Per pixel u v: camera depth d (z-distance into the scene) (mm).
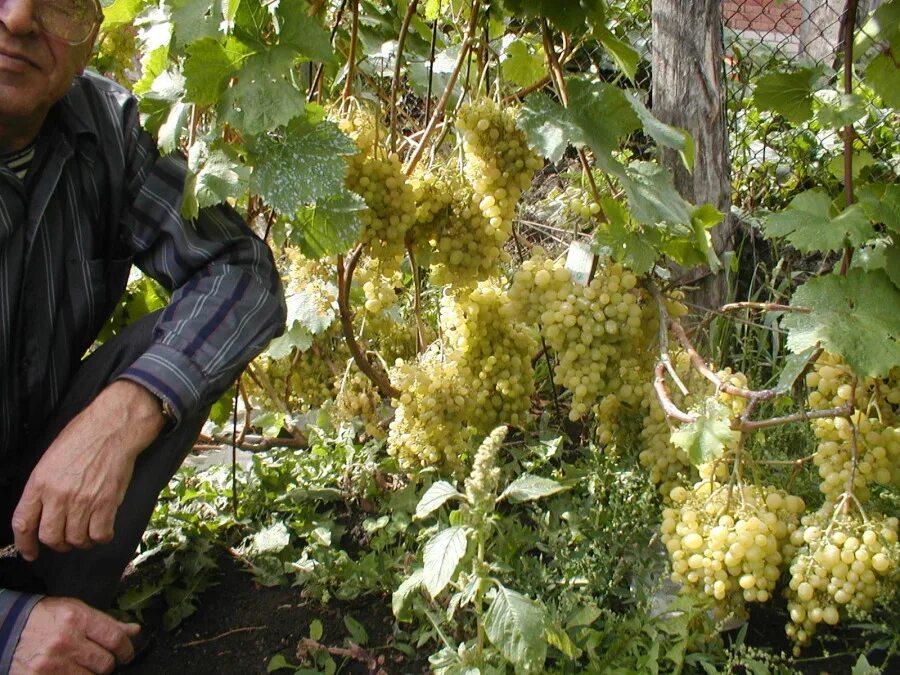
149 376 1663
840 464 1887
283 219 1954
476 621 1932
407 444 2322
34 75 1581
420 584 1806
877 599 1791
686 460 2102
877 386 1896
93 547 1796
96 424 1615
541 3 1971
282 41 1726
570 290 2199
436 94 2660
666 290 2344
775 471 2256
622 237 2094
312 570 2117
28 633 1529
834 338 1711
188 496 2377
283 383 2848
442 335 2541
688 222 2088
